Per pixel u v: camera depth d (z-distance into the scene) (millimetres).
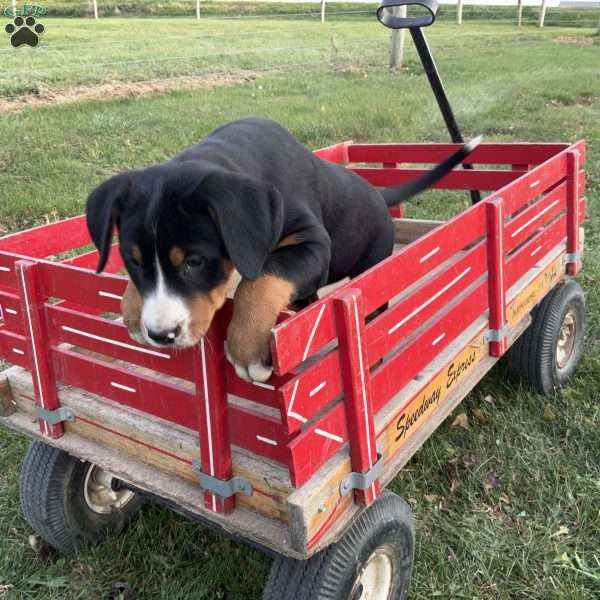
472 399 1425
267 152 963
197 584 1015
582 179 1397
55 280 855
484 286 1067
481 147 1639
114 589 1021
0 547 1088
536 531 1102
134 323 786
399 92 4453
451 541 1090
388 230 1266
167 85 4219
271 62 5266
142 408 839
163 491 827
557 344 1406
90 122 3215
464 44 7527
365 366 764
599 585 1003
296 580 771
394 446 873
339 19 8367
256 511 784
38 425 958
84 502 1050
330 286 1345
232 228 695
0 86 3639
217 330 751
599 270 1923
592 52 7301
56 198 2332
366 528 802
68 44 4680
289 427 677
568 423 1334
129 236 760
